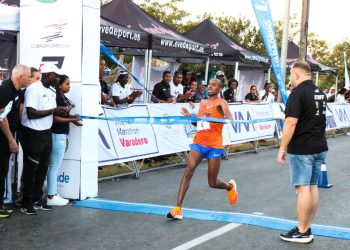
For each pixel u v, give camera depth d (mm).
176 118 6039
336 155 12227
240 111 11828
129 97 9562
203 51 12484
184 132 9984
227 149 11211
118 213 6039
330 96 19844
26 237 5020
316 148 4926
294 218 5910
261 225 5531
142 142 8781
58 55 6574
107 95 9570
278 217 5953
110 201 6645
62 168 6684
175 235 5148
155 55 13023
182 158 10305
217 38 14547
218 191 7520
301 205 4922
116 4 11703
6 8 6652
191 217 5863
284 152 4926
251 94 14328
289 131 4879
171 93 11281
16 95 5516
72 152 6617
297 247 4797
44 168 6070
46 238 5000
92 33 6590
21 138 5883
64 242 4879
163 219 5781
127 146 8391
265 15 10508
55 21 6555
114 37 9297
